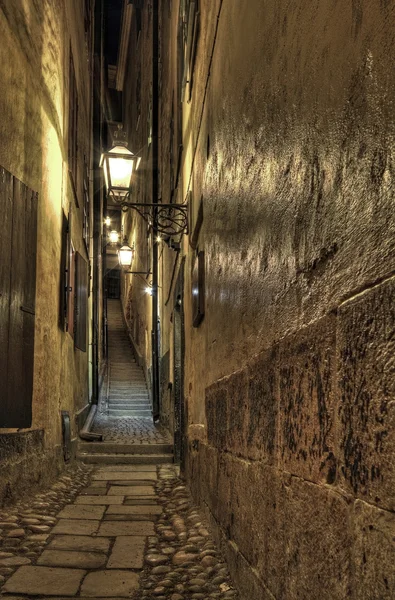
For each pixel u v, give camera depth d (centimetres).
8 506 466
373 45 125
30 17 572
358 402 126
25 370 498
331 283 152
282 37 212
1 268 454
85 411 1091
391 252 113
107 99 2672
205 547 362
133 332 2311
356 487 127
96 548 381
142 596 292
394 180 113
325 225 158
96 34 1570
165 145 1236
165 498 569
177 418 873
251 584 243
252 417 250
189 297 647
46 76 630
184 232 706
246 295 285
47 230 615
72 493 589
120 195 701
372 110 125
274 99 225
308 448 164
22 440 512
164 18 1312
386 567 110
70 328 800
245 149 294
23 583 307
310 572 159
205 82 496
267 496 216
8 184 475
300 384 174
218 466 358
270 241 230
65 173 748
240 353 298
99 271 1608
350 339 132
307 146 177
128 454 879
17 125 523
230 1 350
